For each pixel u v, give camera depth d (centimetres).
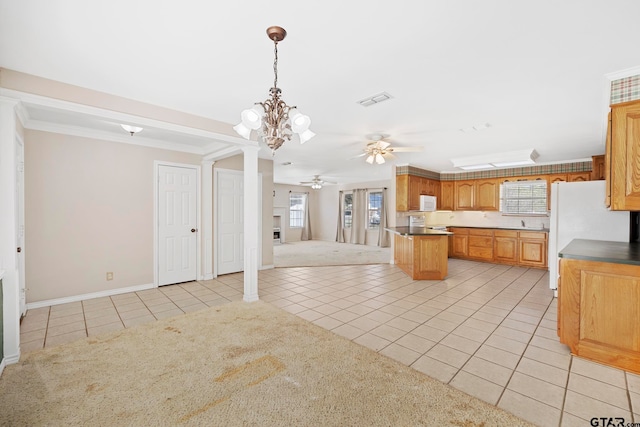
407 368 222
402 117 327
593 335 234
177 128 310
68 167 373
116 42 186
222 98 279
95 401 184
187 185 482
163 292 424
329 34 176
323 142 446
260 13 157
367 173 816
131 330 291
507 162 516
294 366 225
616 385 201
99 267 399
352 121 341
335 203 1129
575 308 242
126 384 202
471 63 210
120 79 239
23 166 335
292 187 1113
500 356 241
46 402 183
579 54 196
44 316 328
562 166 587
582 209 389
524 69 218
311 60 208
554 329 296
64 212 371
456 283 479
